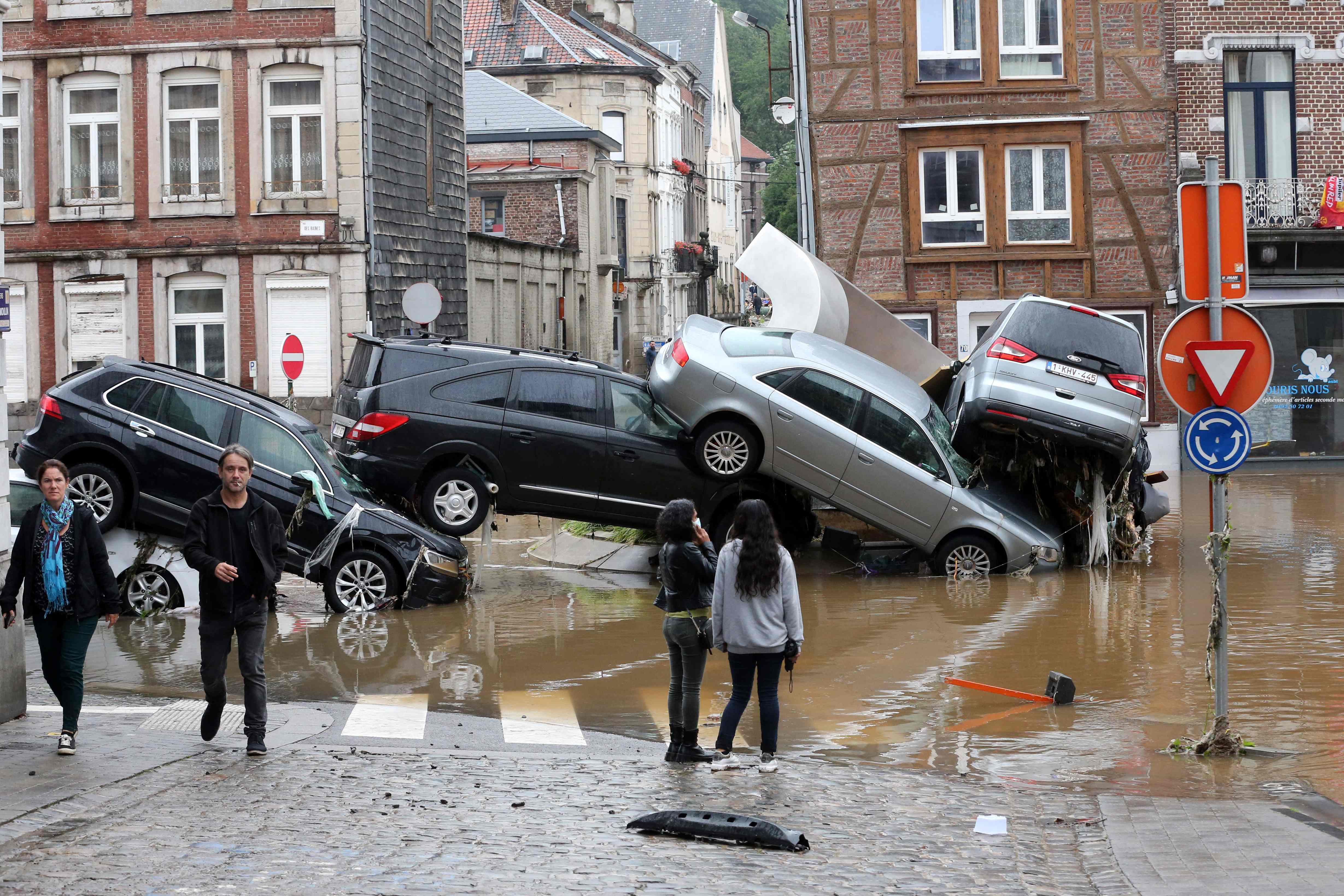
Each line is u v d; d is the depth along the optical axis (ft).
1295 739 38.19
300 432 61.52
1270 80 118.01
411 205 130.31
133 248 118.11
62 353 119.14
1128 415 68.28
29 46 118.52
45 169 118.93
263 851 27.45
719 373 67.92
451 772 34.78
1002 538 68.64
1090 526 71.10
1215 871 26.37
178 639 54.90
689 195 337.31
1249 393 36.40
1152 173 116.67
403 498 66.28
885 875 26.68
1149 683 45.27
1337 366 116.67
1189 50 115.96
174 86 118.21
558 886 25.52
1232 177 118.11
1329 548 76.02
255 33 116.88
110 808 30.58
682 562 35.70
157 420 60.64
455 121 144.97
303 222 117.08
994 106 115.96
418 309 99.19
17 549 36.06
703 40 399.85
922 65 116.37
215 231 118.01
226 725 39.91
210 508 36.04
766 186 499.10
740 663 35.22
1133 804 31.71
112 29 117.91
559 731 40.27
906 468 68.33
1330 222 115.24
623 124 275.39
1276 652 49.60
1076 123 116.37
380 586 60.75
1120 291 116.67
